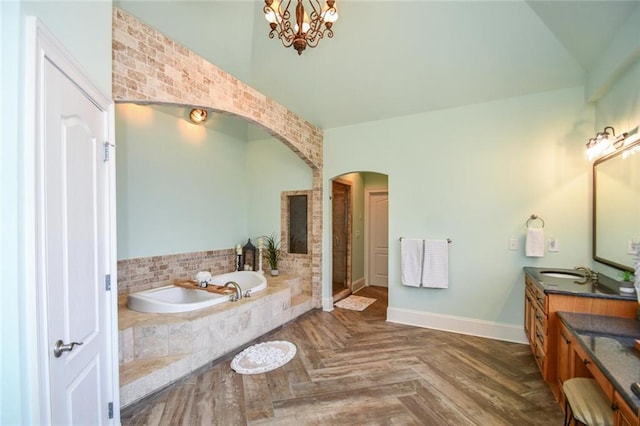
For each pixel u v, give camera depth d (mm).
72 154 1341
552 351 2166
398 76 3367
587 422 1321
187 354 2551
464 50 2934
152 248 3676
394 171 3908
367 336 3406
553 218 3061
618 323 1843
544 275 2721
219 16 2994
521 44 2744
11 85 955
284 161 4867
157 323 2531
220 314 2824
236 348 2996
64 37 1285
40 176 1066
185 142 4113
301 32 2072
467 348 3070
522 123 3197
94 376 1565
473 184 3443
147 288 3604
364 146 4129
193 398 2230
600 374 1347
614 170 2408
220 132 4672
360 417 2008
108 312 1757
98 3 1638
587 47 2498
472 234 3451
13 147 956
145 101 2033
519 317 3225
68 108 1302
